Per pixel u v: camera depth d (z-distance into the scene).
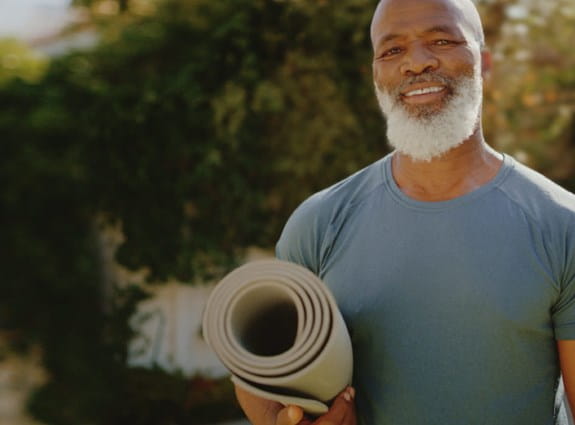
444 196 1.55
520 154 5.77
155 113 5.11
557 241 1.44
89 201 5.13
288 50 5.17
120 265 5.29
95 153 5.09
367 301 1.54
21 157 4.97
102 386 5.27
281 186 5.39
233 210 5.35
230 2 5.14
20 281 5.03
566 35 5.67
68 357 5.14
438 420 1.48
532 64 5.80
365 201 1.63
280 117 5.27
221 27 5.10
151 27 5.20
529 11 5.51
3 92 4.98
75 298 5.19
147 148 5.15
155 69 5.21
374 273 1.55
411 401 1.50
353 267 1.59
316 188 5.35
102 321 5.29
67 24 5.86
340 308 1.58
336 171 5.31
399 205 1.57
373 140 5.34
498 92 5.55
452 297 1.47
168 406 5.39
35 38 6.21
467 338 1.46
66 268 5.13
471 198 1.51
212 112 5.16
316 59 5.18
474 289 1.45
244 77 5.11
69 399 5.11
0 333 5.01
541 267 1.43
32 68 5.10
